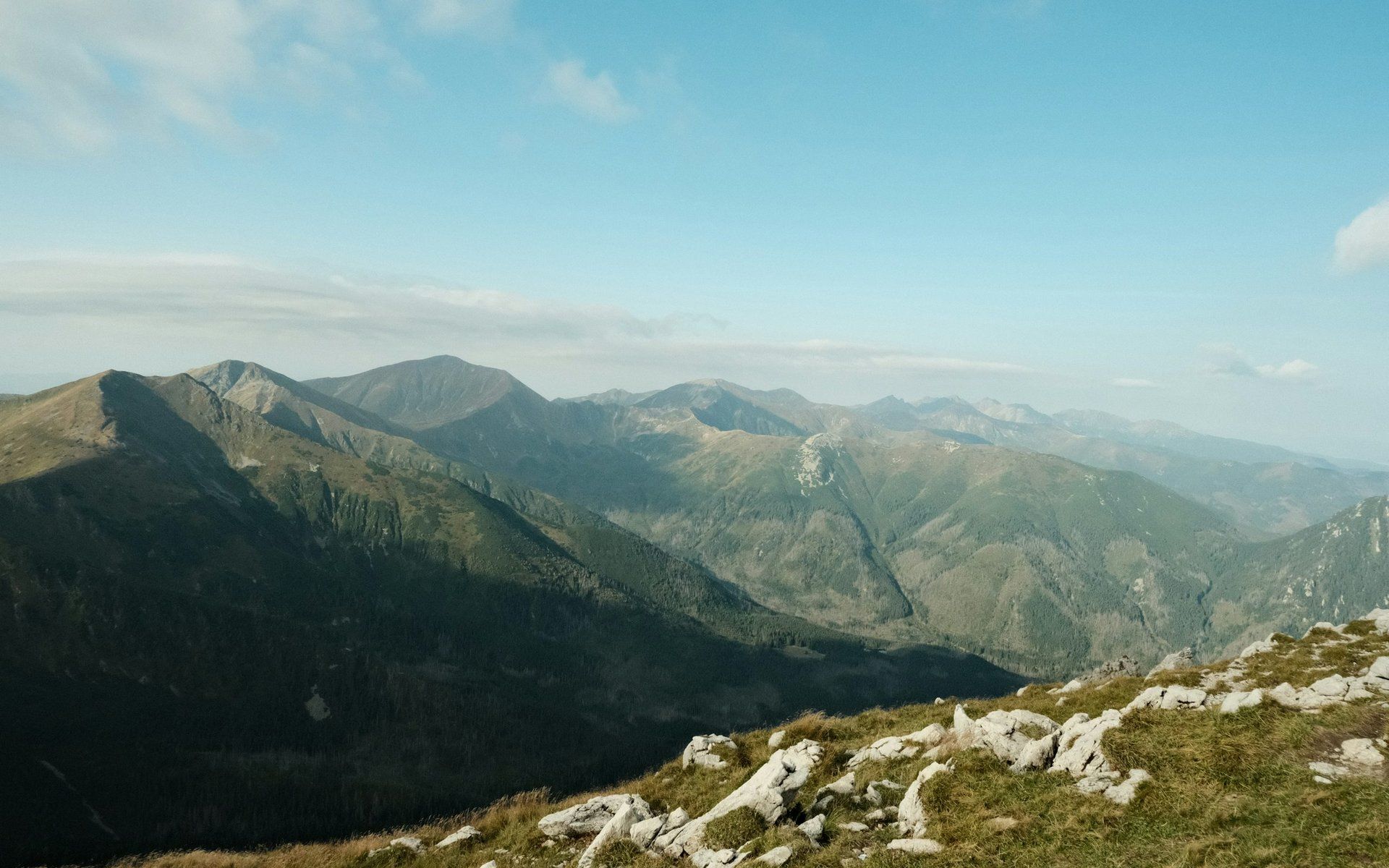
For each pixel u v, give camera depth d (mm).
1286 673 34969
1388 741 22703
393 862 30984
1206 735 25219
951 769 26078
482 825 33781
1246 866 17891
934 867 20391
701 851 23578
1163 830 20281
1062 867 19469
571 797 36656
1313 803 19922
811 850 22266
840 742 35094
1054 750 26547
